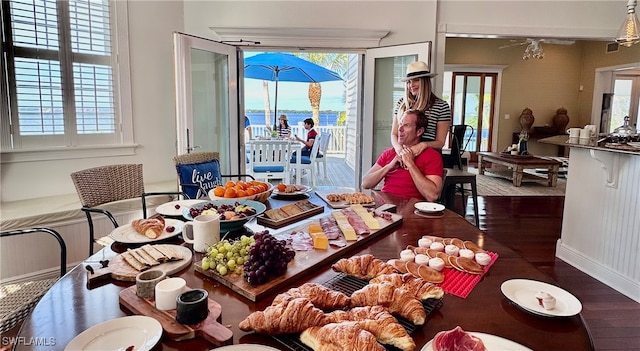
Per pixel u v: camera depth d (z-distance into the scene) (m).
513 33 4.21
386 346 0.73
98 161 3.27
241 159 4.17
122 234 1.37
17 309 1.39
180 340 0.77
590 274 2.79
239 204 1.65
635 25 2.78
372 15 4.02
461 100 9.28
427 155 2.14
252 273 0.95
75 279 1.04
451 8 4.11
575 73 9.34
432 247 1.20
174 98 3.45
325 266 1.12
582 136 3.32
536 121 9.50
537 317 0.86
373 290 0.84
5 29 2.74
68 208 2.64
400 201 1.98
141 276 0.93
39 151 2.92
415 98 2.79
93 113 3.21
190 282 1.01
